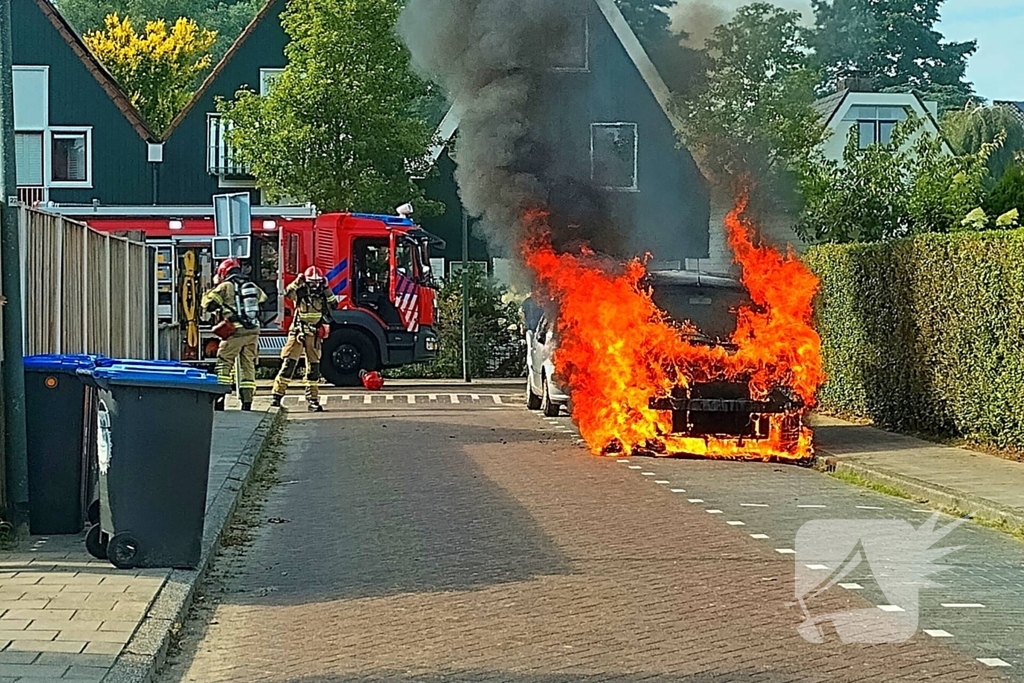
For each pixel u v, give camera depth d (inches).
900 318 660.7
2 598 282.5
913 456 564.4
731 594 311.0
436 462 549.0
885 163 915.4
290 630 279.0
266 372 1064.8
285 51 1160.2
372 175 1130.7
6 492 349.1
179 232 988.6
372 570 338.6
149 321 709.9
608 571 336.5
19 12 1355.8
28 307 410.9
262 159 1130.0
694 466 548.1
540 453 582.2
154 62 1856.5
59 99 1359.5
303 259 1000.9
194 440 314.2
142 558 313.1
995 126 1569.9
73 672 229.1
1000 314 558.6
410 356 1014.4
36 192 1314.0
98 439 328.5
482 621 285.4
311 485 488.1
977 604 305.4
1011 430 559.5
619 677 243.0
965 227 863.7
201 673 247.3
